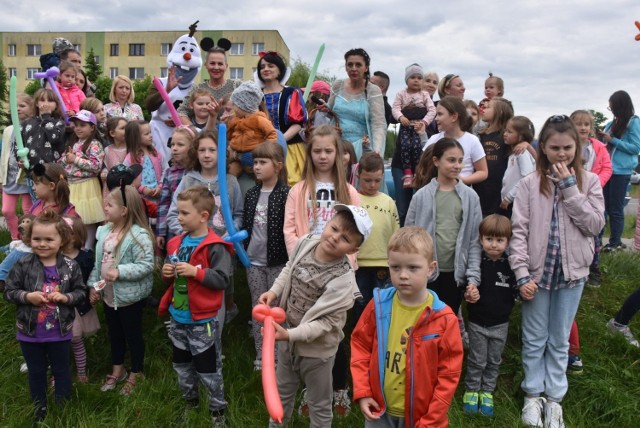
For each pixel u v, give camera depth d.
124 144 5.21
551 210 3.62
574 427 3.57
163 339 4.28
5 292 3.33
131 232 3.77
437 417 2.50
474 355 3.75
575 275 3.57
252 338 4.39
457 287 3.93
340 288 2.80
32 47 53.69
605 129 6.84
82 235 3.96
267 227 3.87
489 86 6.66
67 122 5.51
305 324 2.70
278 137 4.41
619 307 5.06
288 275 2.97
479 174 4.43
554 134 3.54
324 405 3.01
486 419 3.61
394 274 2.56
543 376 3.71
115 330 3.82
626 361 4.30
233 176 4.20
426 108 6.04
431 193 3.94
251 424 3.41
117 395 3.62
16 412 3.41
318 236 3.04
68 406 3.42
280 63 4.95
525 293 3.59
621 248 6.63
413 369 2.55
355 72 5.08
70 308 3.42
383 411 2.64
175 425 3.38
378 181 4.04
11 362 4.01
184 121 4.90
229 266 3.35
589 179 3.62
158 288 4.97
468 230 3.84
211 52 5.18
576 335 4.09
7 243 6.58
